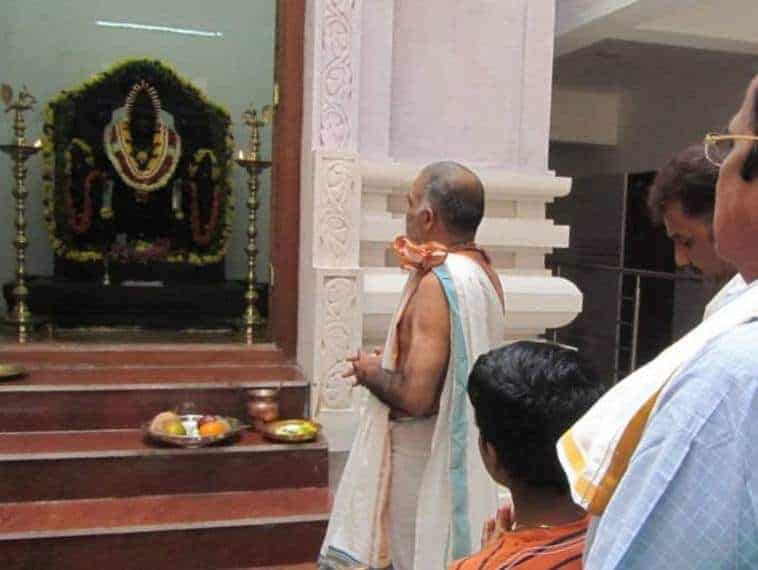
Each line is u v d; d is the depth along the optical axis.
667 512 0.63
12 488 2.79
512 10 3.63
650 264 5.90
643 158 6.71
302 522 2.78
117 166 4.69
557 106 6.87
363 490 1.96
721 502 0.61
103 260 4.75
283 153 3.55
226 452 2.98
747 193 0.72
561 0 4.69
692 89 6.12
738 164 0.73
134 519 2.71
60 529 2.59
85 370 3.42
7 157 4.97
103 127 4.79
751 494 0.61
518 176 3.53
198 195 4.94
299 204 3.58
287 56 3.51
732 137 0.74
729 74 5.76
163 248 4.86
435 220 1.96
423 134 3.55
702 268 1.37
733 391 0.63
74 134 4.73
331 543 2.01
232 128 5.41
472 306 1.86
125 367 3.49
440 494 1.87
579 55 5.79
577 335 6.50
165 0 5.34
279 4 3.54
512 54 3.65
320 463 3.09
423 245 1.94
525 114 3.65
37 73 5.11
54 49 5.14
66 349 3.59
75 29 5.18
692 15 4.66
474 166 3.62
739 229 0.74
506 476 1.12
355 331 3.26
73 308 4.45
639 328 5.88
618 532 0.66
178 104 4.90
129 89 4.78
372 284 3.31
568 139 6.93
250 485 3.02
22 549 2.54
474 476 1.86
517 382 1.09
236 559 2.73
